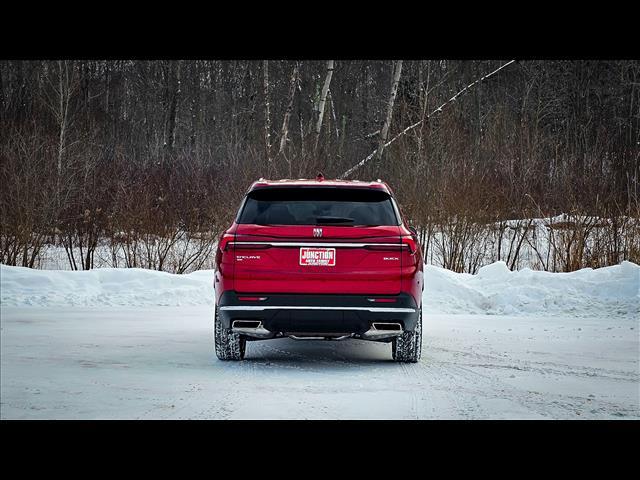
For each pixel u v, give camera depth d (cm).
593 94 15412
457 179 6931
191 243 6594
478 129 12600
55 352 2938
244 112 13562
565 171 7575
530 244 6600
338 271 2461
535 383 2358
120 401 2053
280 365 2670
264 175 7388
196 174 7694
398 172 7681
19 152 7175
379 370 2575
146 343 3206
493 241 6856
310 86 13712
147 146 14675
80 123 9719
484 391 2227
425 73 11869
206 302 4959
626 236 6097
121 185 6906
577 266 6116
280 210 2542
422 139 8081
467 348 3150
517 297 4772
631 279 4812
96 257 7112
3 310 4412
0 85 13238
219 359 2766
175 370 2544
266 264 2470
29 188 6612
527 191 7362
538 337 3516
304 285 2459
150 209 6562
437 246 6756
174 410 1962
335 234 2470
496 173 7762
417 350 2702
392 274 2472
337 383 2327
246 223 2528
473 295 4875
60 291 4972
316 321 2467
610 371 2592
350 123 15100
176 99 14100
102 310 4491
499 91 15188
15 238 6353
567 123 14062
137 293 5012
